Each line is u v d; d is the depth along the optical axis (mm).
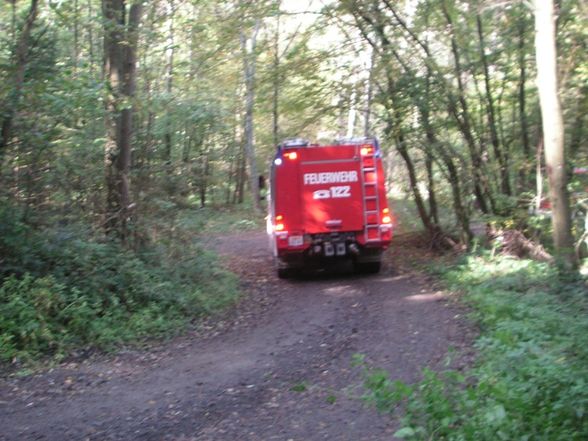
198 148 21703
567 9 14180
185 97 20672
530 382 5535
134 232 13500
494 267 14148
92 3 16438
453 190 17672
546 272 12805
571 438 4781
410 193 19938
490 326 9562
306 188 15797
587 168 14836
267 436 6109
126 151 13727
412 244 20203
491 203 16797
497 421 4863
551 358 6137
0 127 10914
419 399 5328
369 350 9273
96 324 10094
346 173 15805
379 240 15781
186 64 18281
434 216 19219
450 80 16750
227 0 16406
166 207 14102
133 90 13922
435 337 9695
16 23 12062
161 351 9898
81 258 11273
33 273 10633
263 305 13445
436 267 15711
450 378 5723
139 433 6230
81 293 10781
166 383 8008
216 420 6586
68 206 12625
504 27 16281
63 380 8125
